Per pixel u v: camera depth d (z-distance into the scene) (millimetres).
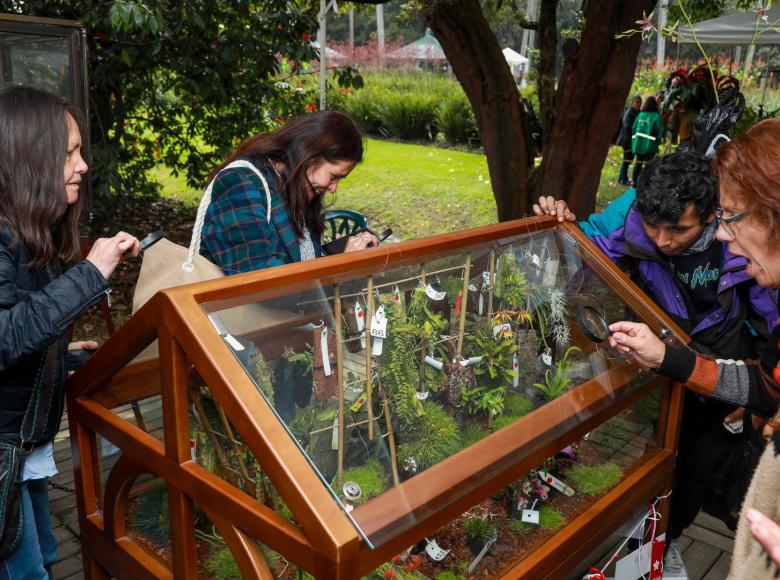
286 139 2045
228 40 6117
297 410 1319
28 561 1728
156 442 1457
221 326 1326
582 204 4758
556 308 1915
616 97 4441
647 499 2002
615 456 1931
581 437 1727
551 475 1776
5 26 3771
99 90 6102
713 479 2197
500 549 1587
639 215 2193
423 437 1468
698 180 1902
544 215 2180
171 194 9164
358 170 11562
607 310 1990
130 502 1643
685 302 2184
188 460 1382
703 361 1817
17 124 1505
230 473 1314
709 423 2230
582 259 2113
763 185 1201
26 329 1442
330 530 1084
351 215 4055
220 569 1421
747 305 2074
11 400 1587
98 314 5395
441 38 4797
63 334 1630
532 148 5133
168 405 1357
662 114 9992
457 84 17828
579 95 4461
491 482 1435
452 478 1373
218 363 1227
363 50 22391
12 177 1503
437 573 1498
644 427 1992
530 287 1927
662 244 2043
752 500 1001
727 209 1291
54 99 1582
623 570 2061
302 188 2043
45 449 1735
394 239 8125
